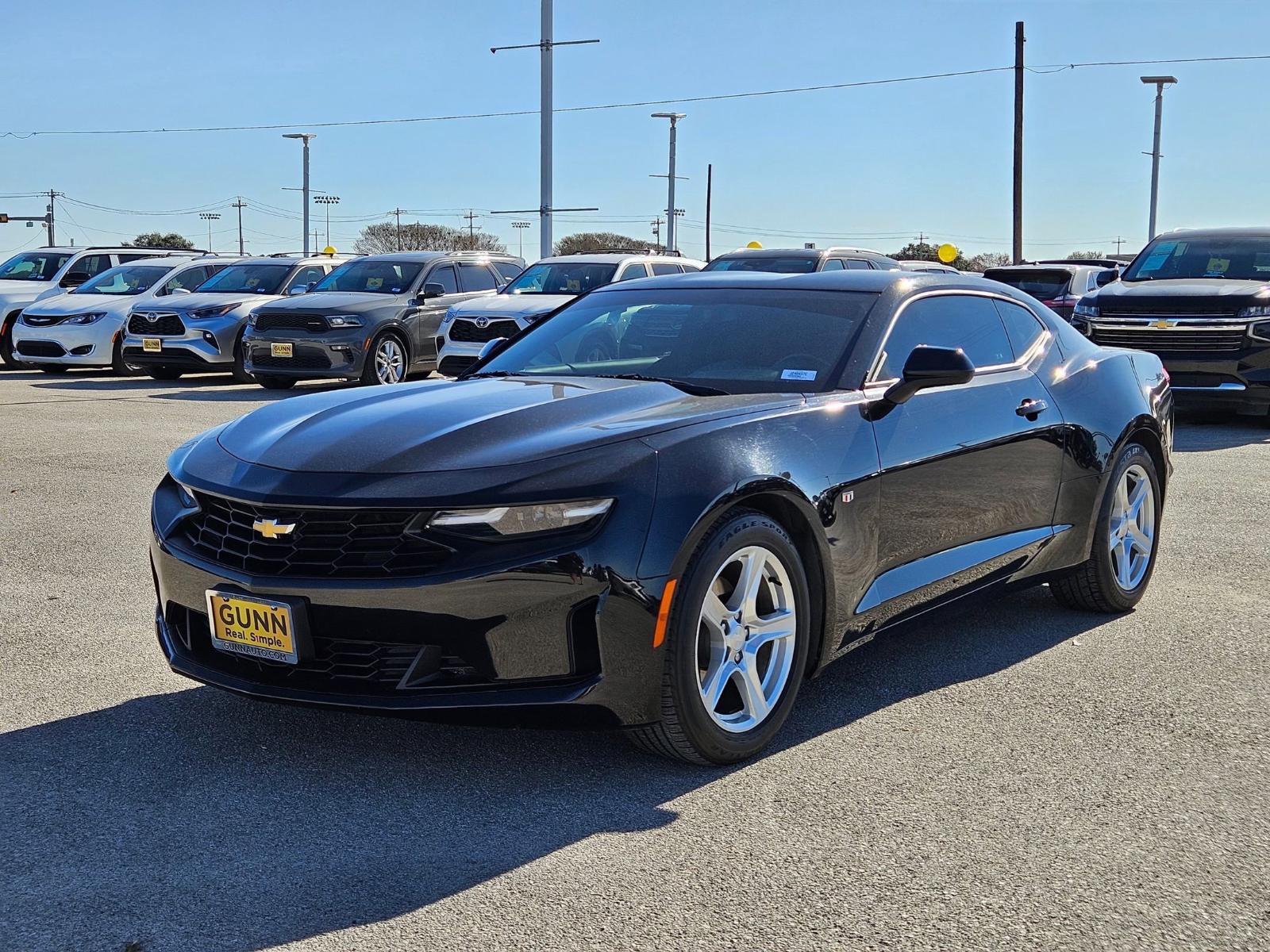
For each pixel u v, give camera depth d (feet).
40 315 54.29
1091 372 16.56
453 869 9.28
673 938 8.29
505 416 11.68
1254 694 13.47
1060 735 12.17
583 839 9.79
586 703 10.37
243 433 12.32
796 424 12.07
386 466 10.78
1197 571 19.10
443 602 10.18
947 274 15.49
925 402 13.53
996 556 14.55
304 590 10.49
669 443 11.04
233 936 8.30
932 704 13.15
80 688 13.35
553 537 10.32
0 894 8.88
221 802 10.49
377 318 47.88
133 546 20.27
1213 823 10.16
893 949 8.16
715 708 11.21
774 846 9.67
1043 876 9.20
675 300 15.03
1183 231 42.24
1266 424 38.68
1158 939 8.30
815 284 14.65
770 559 11.57
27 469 28.02
